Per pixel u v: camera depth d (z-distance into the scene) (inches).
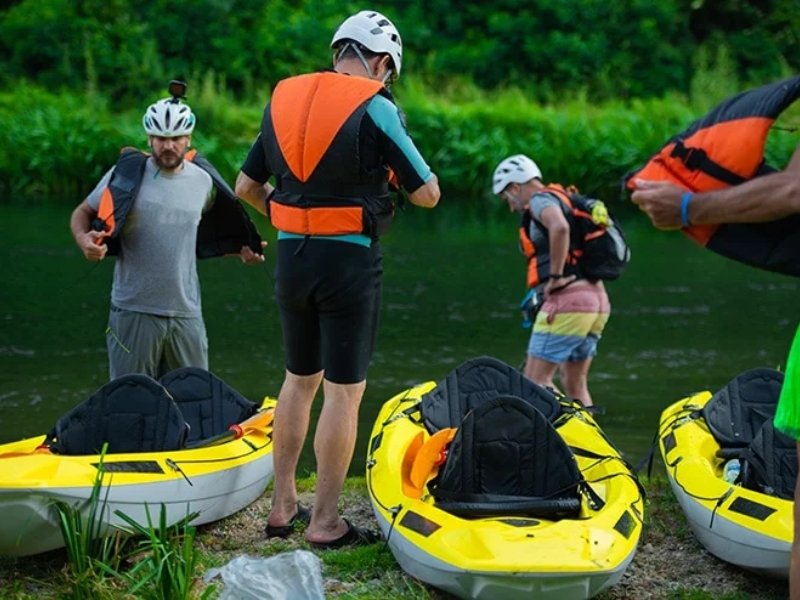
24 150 796.6
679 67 1125.1
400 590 184.9
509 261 582.6
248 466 216.5
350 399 197.5
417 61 1091.3
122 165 232.1
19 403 329.4
